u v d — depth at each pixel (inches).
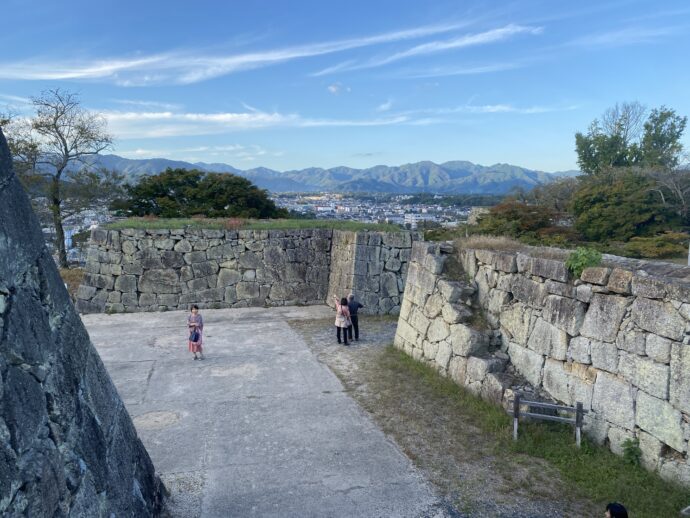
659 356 225.5
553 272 296.4
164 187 1192.2
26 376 116.3
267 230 675.4
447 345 370.6
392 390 350.0
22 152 940.0
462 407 315.6
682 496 206.1
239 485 229.9
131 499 167.2
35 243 136.6
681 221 1071.6
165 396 342.6
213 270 657.6
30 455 110.5
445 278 394.6
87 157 1031.6
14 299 117.7
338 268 668.7
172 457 256.8
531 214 1084.5
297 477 237.0
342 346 469.4
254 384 366.0
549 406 263.7
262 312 631.2
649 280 233.0
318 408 320.5
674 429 217.0
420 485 229.5
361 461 252.1
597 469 233.6
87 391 152.4
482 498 218.7
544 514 206.5
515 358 327.6
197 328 422.9
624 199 1061.8
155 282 640.4
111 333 520.1
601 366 257.0
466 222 1259.8
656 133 1561.3
